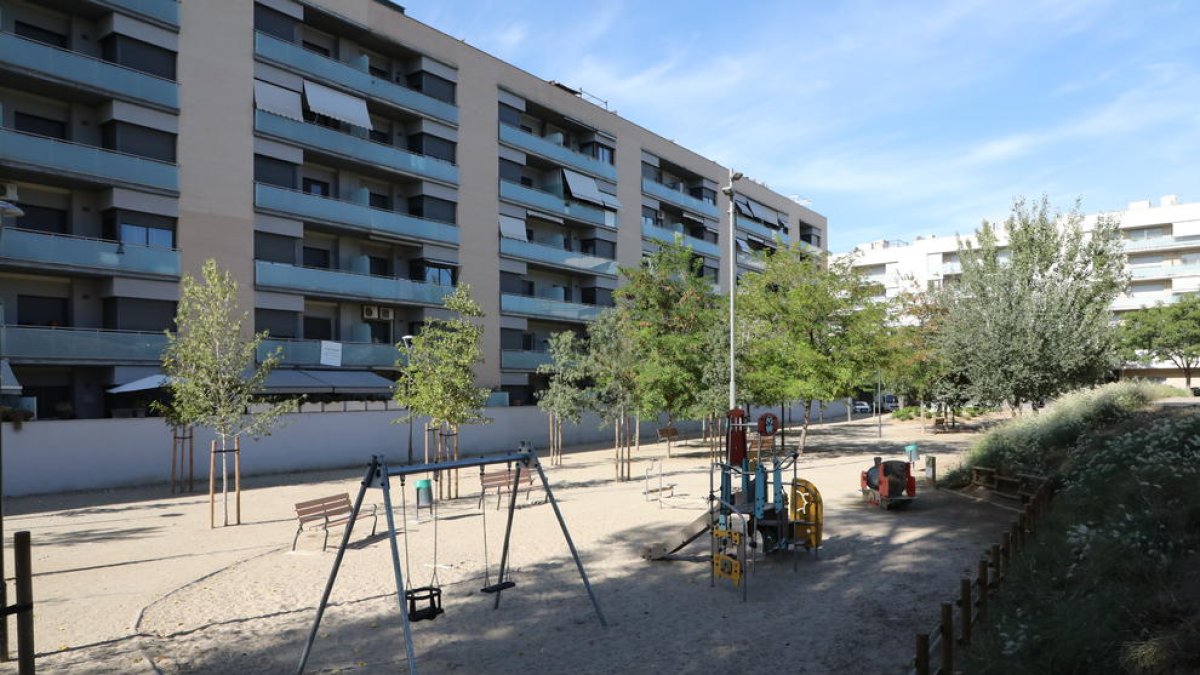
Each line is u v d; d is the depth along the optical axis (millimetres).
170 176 25422
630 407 25141
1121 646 6207
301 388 26328
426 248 33906
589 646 8172
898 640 8078
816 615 9062
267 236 28297
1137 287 66750
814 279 29125
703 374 26641
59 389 24000
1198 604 6594
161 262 25031
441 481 19062
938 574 10781
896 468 16734
